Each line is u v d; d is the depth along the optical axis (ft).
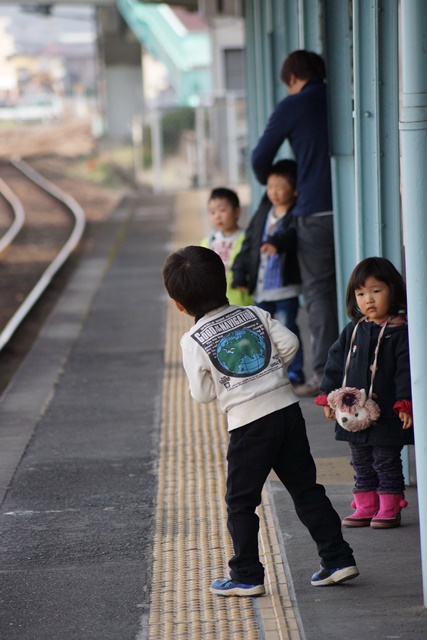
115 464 35.55
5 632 22.68
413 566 24.99
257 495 23.44
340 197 38.22
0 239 133.39
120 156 261.24
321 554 23.85
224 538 27.94
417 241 21.68
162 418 41.70
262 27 77.77
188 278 23.12
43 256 114.01
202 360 23.00
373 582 24.17
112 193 200.85
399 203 31.04
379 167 30.89
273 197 42.16
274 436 22.80
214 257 23.50
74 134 336.08
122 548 27.63
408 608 22.59
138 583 25.23
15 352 63.82
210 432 39.22
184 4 106.73
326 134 40.81
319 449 35.60
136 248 103.76
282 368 23.34
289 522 28.60
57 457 36.60
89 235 127.85
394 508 27.45
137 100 293.84
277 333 23.40
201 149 180.24
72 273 97.40
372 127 31.07
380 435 26.27
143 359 53.16
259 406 22.77
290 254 42.42
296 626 21.99
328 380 26.99
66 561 26.86
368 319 26.63
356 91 31.04
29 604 24.17
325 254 41.16
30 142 325.21
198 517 29.78
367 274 25.98
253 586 23.62
